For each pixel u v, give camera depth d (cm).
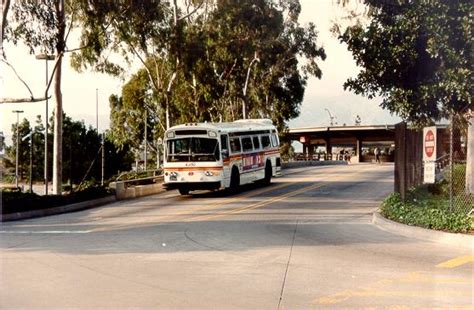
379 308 788
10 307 800
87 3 3078
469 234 1346
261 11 4350
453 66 1399
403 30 1458
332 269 1046
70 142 7944
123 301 830
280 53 5184
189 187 2695
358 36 1545
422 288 898
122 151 8381
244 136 2997
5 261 1153
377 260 1130
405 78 1535
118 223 1847
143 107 6066
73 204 2406
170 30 3769
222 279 970
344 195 2669
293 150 8450
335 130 7488
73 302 825
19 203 2144
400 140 1938
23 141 8700
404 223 1559
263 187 3162
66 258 1184
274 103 6044
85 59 3653
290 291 884
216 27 4219
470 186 2161
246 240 1400
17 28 2684
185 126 2728
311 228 1616
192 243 1363
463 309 782
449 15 1371
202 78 4353
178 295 864
